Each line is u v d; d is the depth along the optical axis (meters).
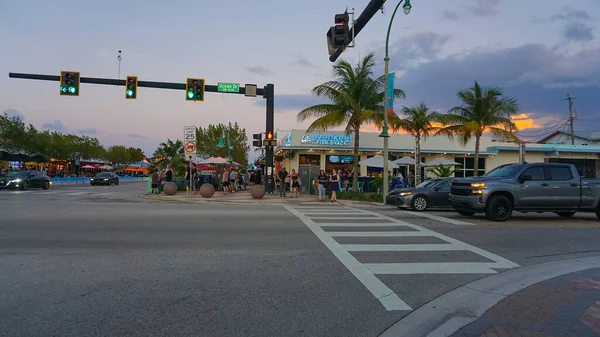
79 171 62.75
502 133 27.22
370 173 31.50
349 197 21.23
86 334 4.07
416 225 11.29
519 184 12.30
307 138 29.98
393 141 31.47
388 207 17.48
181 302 5.01
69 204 16.50
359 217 13.09
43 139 45.44
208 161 29.02
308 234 9.68
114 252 7.54
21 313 4.58
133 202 18.56
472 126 25.69
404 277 6.23
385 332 4.26
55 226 10.34
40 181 29.67
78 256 7.21
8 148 39.50
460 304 5.05
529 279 6.15
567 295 5.20
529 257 7.69
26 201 17.83
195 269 6.47
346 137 30.48
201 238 8.98
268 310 4.81
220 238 9.02
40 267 6.47
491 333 4.03
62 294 5.22
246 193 26.02
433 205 15.49
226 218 12.31
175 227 10.41
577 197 12.49
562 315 4.48
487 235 9.84
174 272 6.28
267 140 23.19
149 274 6.16
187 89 21.67
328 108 23.66
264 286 5.70
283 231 10.05
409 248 8.23
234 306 4.91
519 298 5.14
